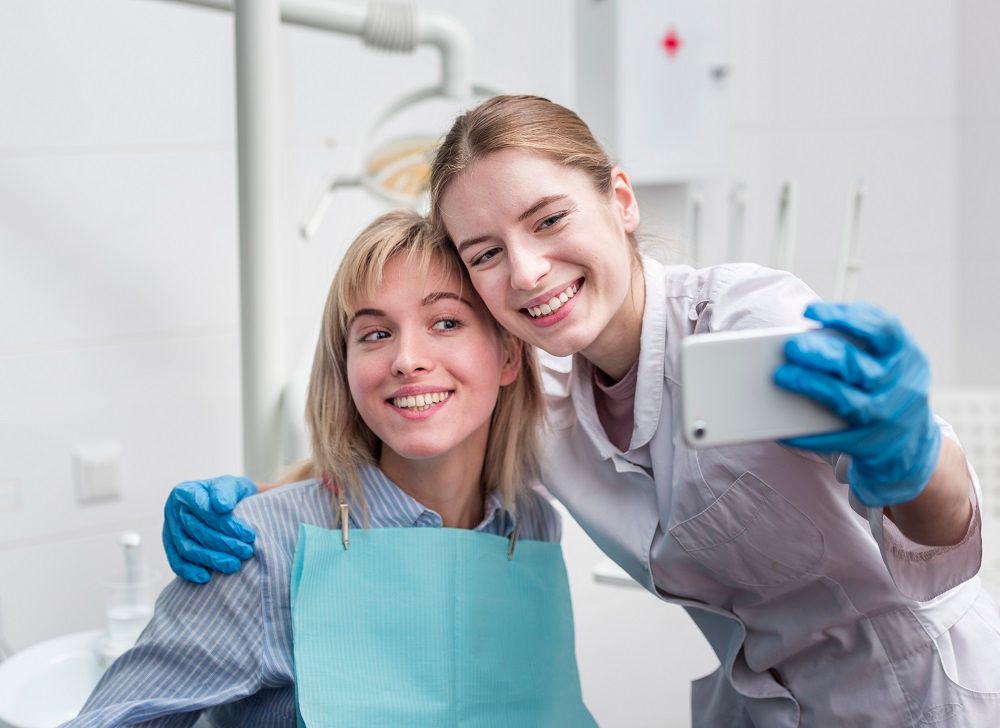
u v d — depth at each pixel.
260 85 1.49
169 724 1.01
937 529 0.85
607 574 1.49
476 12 2.10
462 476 1.12
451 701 1.05
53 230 1.79
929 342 2.79
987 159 2.73
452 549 1.08
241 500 1.07
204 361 1.94
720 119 2.32
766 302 0.98
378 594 1.05
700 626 1.22
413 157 1.84
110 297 1.85
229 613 1.02
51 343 1.81
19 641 1.82
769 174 2.51
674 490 1.07
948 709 1.06
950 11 2.73
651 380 1.07
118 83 1.82
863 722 1.11
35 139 1.77
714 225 2.43
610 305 0.99
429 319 1.04
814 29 2.53
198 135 1.90
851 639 1.11
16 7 1.74
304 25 1.64
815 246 2.59
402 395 1.02
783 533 1.04
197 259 1.92
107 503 1.87
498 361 1.08
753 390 0.72
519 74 2.17
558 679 1.14
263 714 1.05
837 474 0.90
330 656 1.02
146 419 1.89
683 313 1.07
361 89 2.03
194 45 1.88
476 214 0.96
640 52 2.19
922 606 1.08
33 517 1.81
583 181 0.97
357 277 1.04
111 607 1.44
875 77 2.63
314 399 1.10
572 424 1.18
